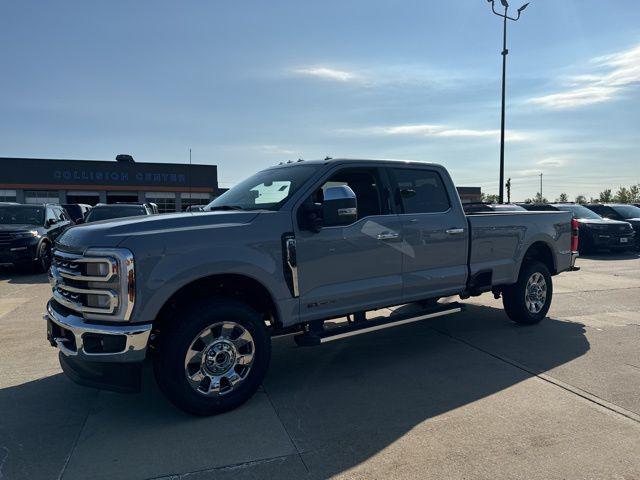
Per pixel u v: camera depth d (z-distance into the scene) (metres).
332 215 3.93
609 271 11.53
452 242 5.21
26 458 3.01
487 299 8.09
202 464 2.93
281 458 3.00
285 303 3.97
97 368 3.38
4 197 39.31
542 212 6.38
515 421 3.47
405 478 2.76
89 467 2.90
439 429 3.36
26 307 7.51
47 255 11.87
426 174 5.19
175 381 3.43
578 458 2.95
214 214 3.80
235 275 3.72
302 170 4.50
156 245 3.37
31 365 4.77
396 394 4.02
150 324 3.32
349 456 3.01
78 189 40.69
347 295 4.33
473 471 2.82
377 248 4.55
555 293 8.61
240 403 3.72
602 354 5.03
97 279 3.29
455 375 4.45
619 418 3.50
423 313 5.01
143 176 42.31
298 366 4.78
